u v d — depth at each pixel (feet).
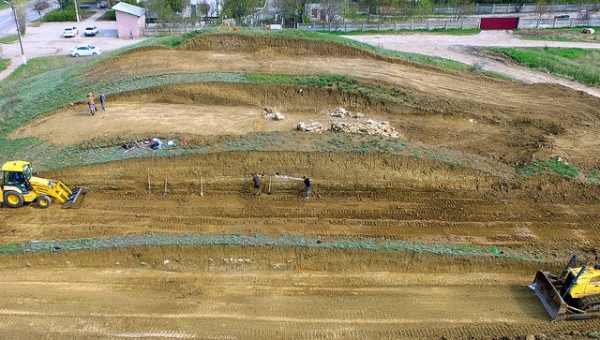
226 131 78.64
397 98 89.45
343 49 105.40
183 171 71.05
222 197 69.15
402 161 71.26
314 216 65.10
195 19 164.76
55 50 144.87
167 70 95.96
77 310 51.08
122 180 70.28
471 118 86.99
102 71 98.63
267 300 52.95
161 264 58.03
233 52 104.37
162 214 65.36
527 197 68.74
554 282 52.31
